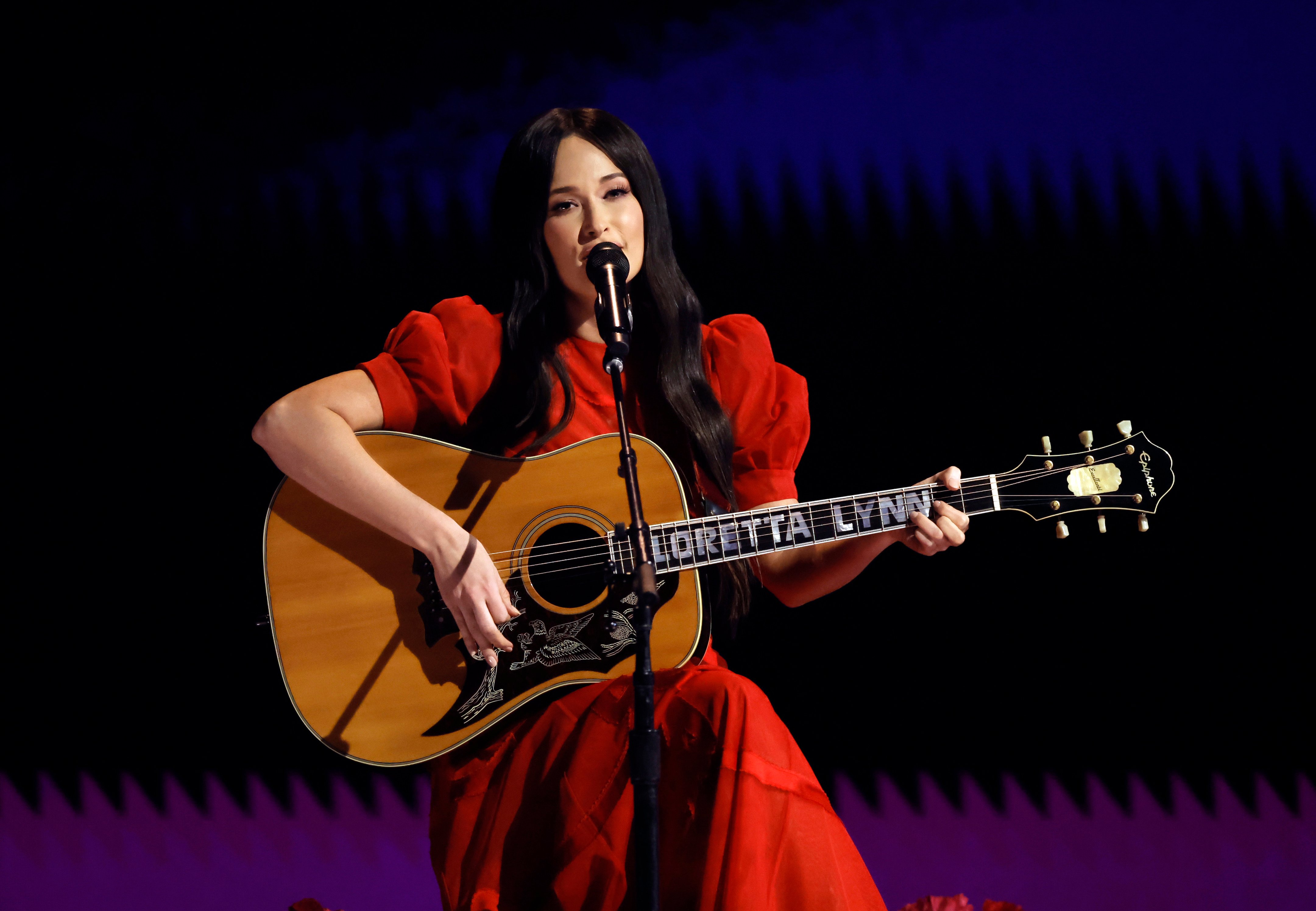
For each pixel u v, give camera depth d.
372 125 14.63
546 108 14.37
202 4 14.56
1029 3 13.77
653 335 8.70
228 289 14.62
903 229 13.74
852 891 6.36
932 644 13.38
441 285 14.41
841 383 13.58
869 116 13.91
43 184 14.82
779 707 13.44
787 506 8.19
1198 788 12.88
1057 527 8.50
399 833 13.77
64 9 14.49
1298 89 13.41
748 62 14.07
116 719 14.18
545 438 8.25
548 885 6.98
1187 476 13.16
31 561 14.41
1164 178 13.54
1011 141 13.73
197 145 14.75
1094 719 13.12
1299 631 12.85
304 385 14.17
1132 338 13.36
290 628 7.74
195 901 13.77
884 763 13.29
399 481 7.97
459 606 7.32
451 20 14.48
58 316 14.70
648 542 6.45
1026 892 12.88
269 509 7.88
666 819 6.64
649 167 8.59
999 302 13.55
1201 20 13.58
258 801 13.95
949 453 13.38
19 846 13.92
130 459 14.55
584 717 7.23
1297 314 13.17
